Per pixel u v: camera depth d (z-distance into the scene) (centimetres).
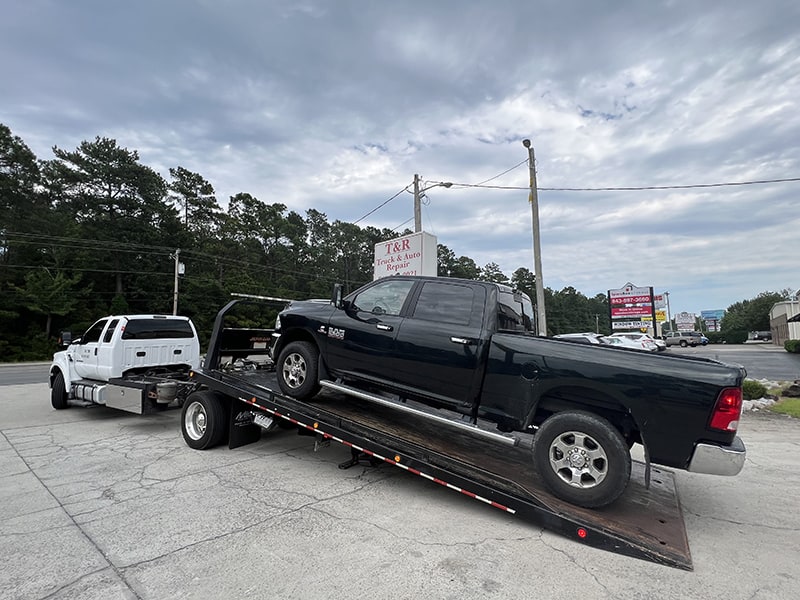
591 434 371
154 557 316
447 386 441
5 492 447
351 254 6925
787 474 546
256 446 624
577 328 10081
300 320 555
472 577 296
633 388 363
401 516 395
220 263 5006
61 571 298
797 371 1888
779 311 4781
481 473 393
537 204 1714
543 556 328
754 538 370
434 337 453
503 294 477
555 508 363
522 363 407
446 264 6988
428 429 520
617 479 359
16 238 3381
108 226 3997
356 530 364
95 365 820
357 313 519
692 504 448
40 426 768
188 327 908
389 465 544
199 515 390
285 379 558
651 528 359
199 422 620
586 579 297
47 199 4003
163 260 4262
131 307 4003
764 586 294
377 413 552
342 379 518
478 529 372
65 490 452
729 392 337
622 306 4272
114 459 562
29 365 2691
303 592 275
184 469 520
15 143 3500
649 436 358
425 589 280
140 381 730
